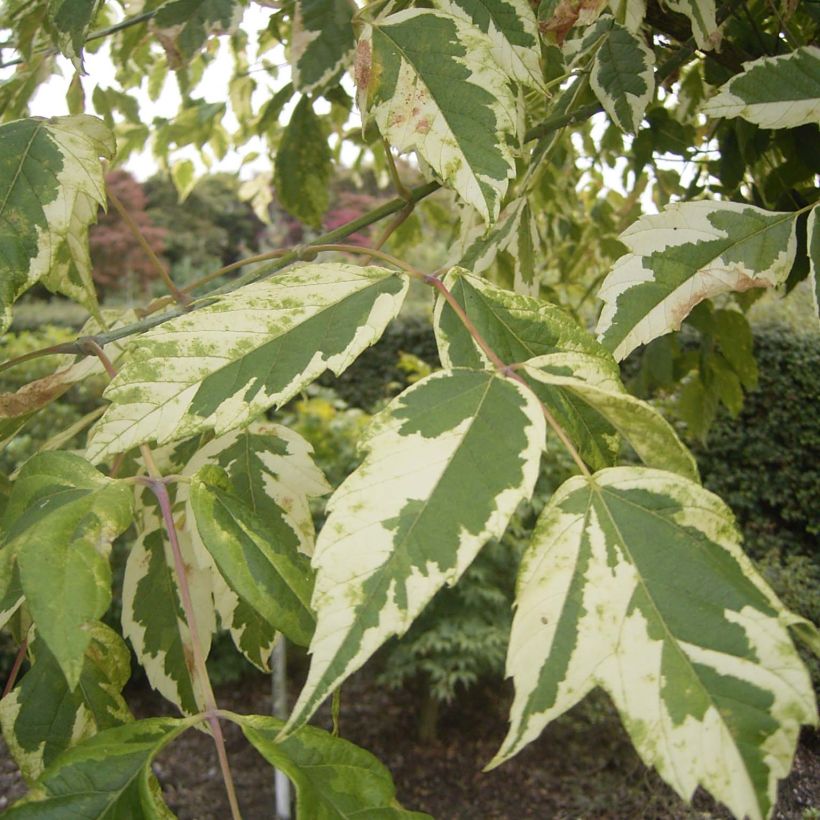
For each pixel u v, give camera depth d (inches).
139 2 22.7
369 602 6.6
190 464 13.2
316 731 7.9
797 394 68.4
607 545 6.8
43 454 8.4
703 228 10.3
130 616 13.0
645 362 26.6
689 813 43.4
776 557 61.8
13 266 9.9
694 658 6.3
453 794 52.7
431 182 14.6
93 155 10.6
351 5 16.3
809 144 17.4
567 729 56.6
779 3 18.2
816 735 31.5
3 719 9.9
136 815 7.1
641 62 14.3
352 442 58.4
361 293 8.9
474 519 6.9
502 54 10.9
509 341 8.8
